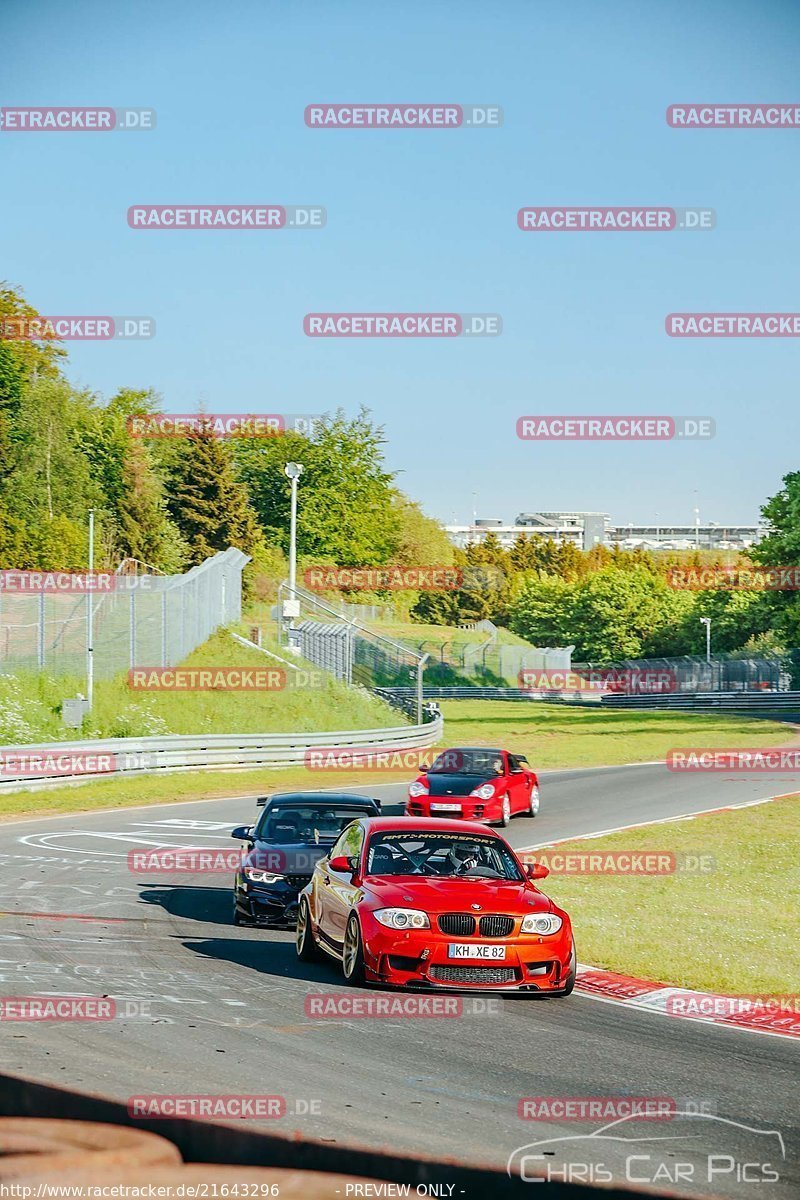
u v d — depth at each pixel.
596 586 132.50
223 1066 9.77
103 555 93.00
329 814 19.70
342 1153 7.44
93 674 48.88
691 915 20.05
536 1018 12.53
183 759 42.34
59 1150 4.51
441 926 13.55
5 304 97.56
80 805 33.97
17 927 16.69
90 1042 10.38
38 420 96.94
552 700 102.69
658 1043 11.54
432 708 65.00
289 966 15.07
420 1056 10.53
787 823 31.67
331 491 110.75
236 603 65.50
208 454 104.06
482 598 146.75
